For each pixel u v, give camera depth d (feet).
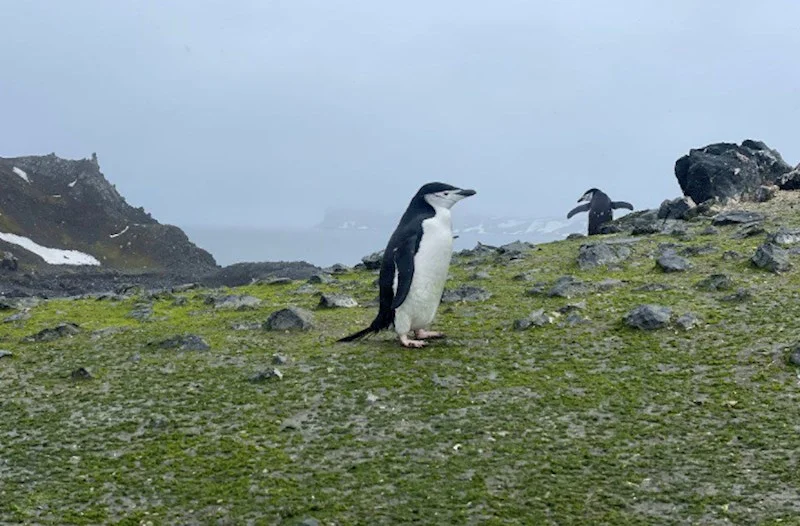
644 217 60.75
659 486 19.56
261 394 27.12
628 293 36.19
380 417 24.50
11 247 234.17
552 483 19.89
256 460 21.86
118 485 20.81
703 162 60.75
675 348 29.01
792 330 29.30
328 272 53.67
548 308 35.35
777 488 19.08
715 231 48.32
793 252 39.73
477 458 21.40
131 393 28.12
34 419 25.99
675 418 23.36
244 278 157.99
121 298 48.01
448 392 26.32
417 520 18.29
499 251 52.16
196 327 37.55
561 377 27.12
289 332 35.12
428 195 31.48
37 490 20.66
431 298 31.19
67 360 32.99
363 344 32.45
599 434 22.63
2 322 41.65
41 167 290.15
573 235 56.70
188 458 22.29
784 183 60.08
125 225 272.92
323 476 20.65
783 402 23.89
